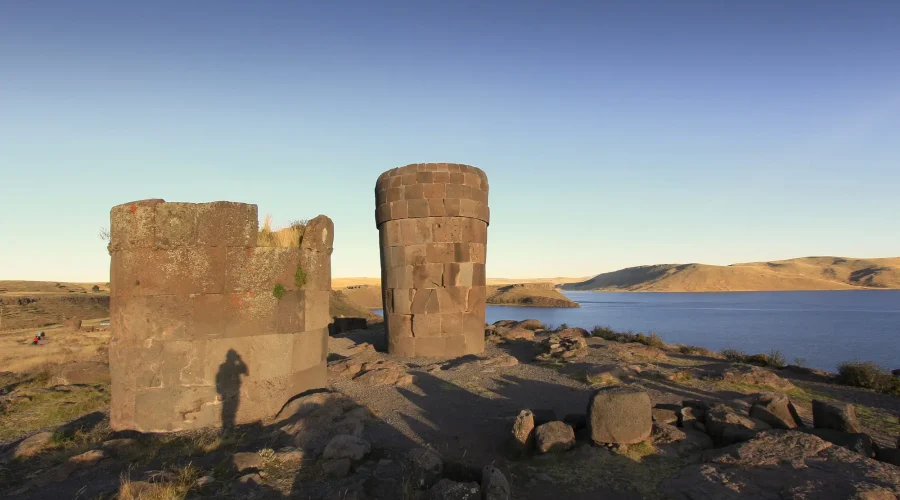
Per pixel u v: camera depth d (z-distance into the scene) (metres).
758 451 6.88
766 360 15.62
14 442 9.28
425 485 6.18
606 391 7.77
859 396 11.49
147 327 8.94
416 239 15.58
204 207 9.23
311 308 10.49
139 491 6.05
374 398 10.90
